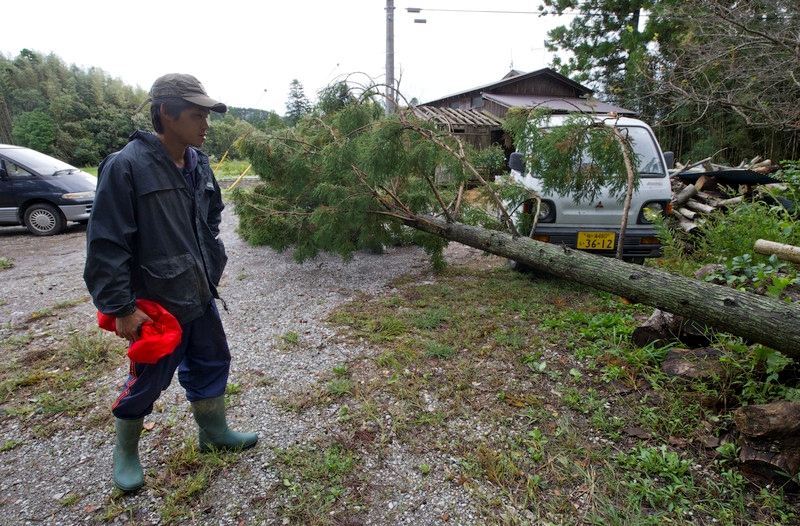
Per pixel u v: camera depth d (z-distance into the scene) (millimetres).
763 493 1933
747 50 6957
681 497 1946
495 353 3215
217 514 1924
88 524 1884
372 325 3699
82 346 3371
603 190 4387
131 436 2027
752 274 2734
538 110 3672
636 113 12203
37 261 6281
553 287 4496
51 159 8688
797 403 2029
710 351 2750
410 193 4598
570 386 2777
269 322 3900
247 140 4910
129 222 1694
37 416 2639
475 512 1923
